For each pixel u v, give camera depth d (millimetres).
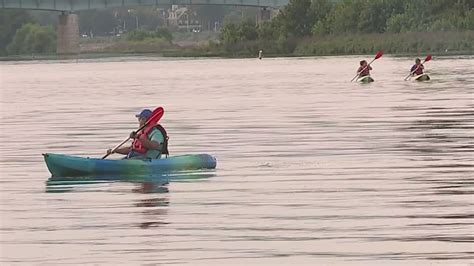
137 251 51938
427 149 90250
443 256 49281
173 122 125562
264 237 54469
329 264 48625
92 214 62156
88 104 167500
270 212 61438
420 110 132125
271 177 75750
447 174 74812
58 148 99750
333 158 86000
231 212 61719
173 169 79125
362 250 51000
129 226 58156
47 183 75312
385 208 61656
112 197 68125
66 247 53281
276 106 148875
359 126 113250
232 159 86812
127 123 127000
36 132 118062
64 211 63500
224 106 152375
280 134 106938
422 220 57594
